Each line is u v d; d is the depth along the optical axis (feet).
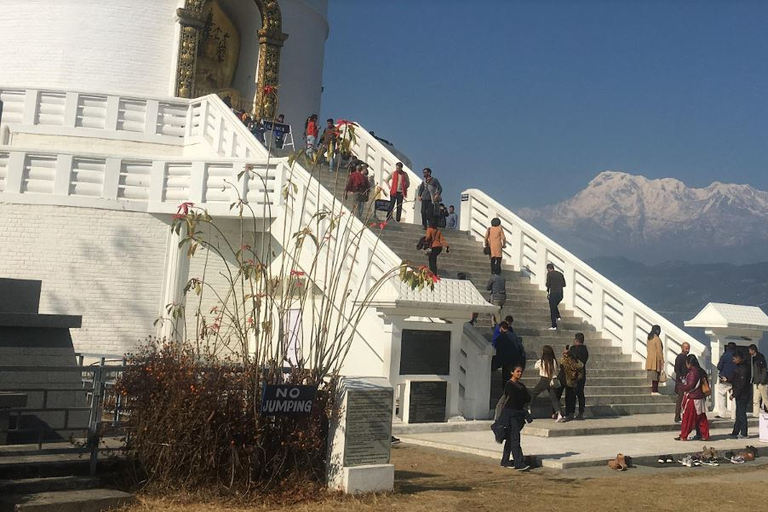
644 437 55.47
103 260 72.13
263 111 99.04
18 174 71.82
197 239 34.53
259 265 34.60
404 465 41.39
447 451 46.50
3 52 91.56
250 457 31.60
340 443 32.94
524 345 65.16
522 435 53.31
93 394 31.99
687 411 55.06
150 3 92.99
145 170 74.08
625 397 65.41
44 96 86.28
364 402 33.42
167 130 87.92
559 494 35.60
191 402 31.17
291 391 32.12
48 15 91.09
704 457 47.52
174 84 92.22
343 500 31.65
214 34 99.09
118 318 71.87
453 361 55.62
